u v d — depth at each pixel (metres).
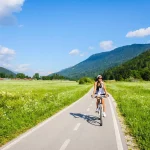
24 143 9.21
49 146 8.84
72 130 11.54
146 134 9.94
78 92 41.59
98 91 13.43
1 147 8.66
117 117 15.55
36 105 18.67
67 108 20.55
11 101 22.11
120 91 47.69
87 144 9.14
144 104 21.69
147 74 188.38
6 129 10.94
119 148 8.63
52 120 14.28
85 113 17.47
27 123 12.68
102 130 11.55
